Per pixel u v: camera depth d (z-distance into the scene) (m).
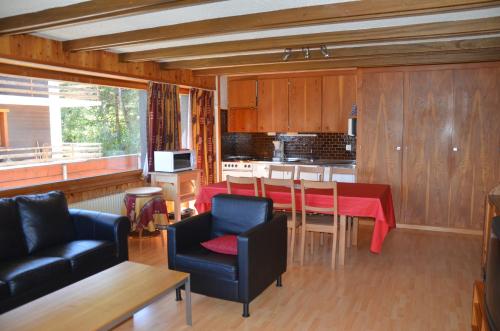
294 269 4.07
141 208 4.84
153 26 3.60
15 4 2.91
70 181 4.69
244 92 7.05
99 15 2.84
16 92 4.62
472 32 3.39
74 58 4.33
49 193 3.74
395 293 3.49
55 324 2.16
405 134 5.60
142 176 5.76
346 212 4.01
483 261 3.82
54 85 5.03
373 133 5.75
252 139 7.39
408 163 5.62
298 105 6.69
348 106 6.37
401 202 5.71
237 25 3.25
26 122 4.91
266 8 3.05
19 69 4.07
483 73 5.17
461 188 5.40
